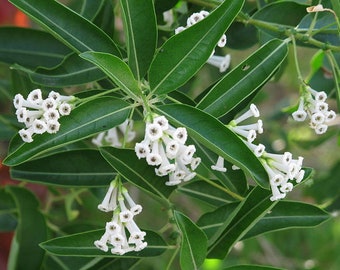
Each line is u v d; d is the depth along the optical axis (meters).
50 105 0.43
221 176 0.51
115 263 0.53
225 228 0.48
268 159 0.46
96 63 0.41
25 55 0.59
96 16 0.55
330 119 0.49
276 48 0.49
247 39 0.61
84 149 0.53
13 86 0.59
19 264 0.57
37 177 0.53
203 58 0.45
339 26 0.50
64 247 0.47
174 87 0.45
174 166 0.42
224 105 0.47
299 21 0.55
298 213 0.52
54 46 0.59
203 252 0.46
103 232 0.48
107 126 0.45
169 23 0.61
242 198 0.51
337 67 0.53
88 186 0.53
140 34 0.46
